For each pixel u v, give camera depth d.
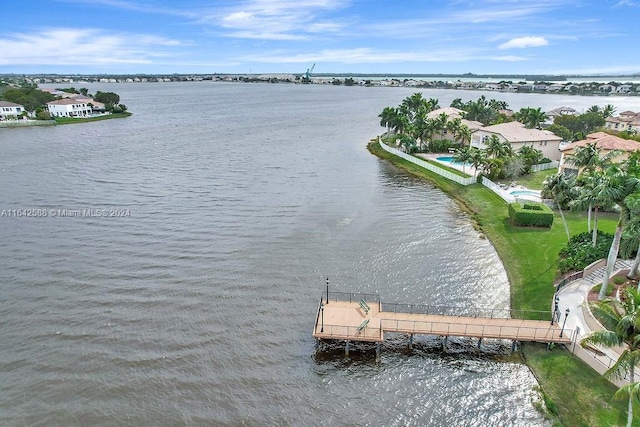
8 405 29.45
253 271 46.75
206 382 31.84
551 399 30.41
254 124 163.50
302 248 52.34
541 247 50.75
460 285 44.69
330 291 43.25
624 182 35.25
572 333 34.91
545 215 55.91
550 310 38.50
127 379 31.92
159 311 39.69
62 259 48.75
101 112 189.62
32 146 113.69
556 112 160.62
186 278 45.12
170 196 71.38
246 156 104.75
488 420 29.17
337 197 72.12
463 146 104.50
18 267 46.81
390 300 41.91
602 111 150.25
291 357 34.62
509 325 36.12
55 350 34.56
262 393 31.08
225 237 55.16
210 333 36.97
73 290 42.62
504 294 43.09
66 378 31.84
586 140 80.31
